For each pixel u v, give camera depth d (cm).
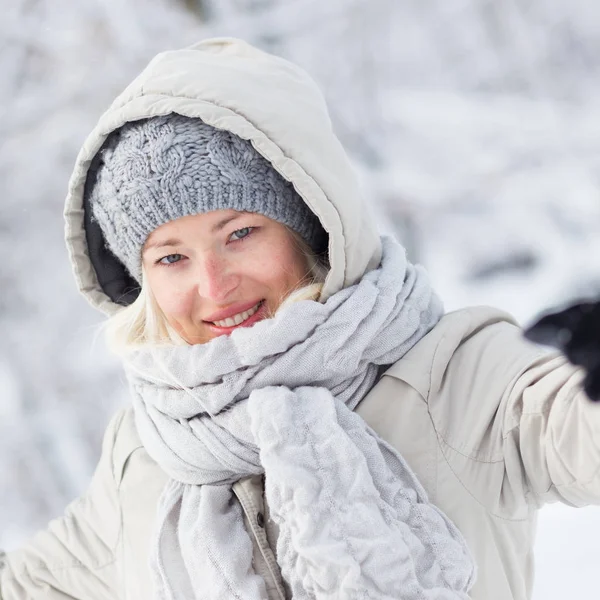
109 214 163
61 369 536
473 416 147
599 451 122
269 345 150
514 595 150
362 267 163
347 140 641
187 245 156
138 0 583
